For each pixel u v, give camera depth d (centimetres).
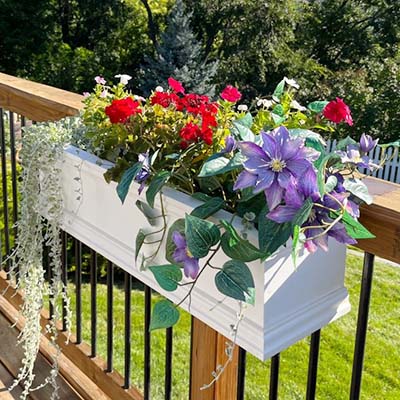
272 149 74
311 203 69
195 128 94
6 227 187
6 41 1194
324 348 272
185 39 1023
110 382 140
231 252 76
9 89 166
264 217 75
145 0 1222
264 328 81
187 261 81
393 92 1062
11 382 153
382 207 76
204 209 84
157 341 274
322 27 1184
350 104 1066
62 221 130
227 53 1169
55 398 144
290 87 117
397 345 282
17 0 1183
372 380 247
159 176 89
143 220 103
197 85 1017
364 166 79
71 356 156
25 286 141
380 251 78
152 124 104
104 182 112
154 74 1030
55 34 1234
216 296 89
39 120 153
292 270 82
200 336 115
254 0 1127
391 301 338
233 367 113
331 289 90
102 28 1260
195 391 119
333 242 86
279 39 1158
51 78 1224
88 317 289
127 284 133
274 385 99
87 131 119
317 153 74
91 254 143
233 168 79
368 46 1173
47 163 127
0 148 185
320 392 234
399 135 1045
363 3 1165
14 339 170
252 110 116
